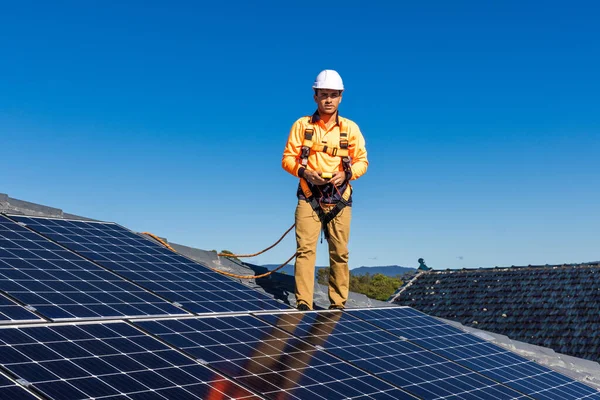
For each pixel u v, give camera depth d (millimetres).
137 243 12188
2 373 5918
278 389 7422
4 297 7820
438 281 39500
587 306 31641
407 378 9133
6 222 10859
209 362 7594
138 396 6258
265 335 9109
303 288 11406
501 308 34469
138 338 7680
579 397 11117
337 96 11250
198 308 9562
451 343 11758
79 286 8977
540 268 36219
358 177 11586
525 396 10102
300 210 11484
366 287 90062
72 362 6531
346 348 9516
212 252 14703
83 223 12344
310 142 11211
